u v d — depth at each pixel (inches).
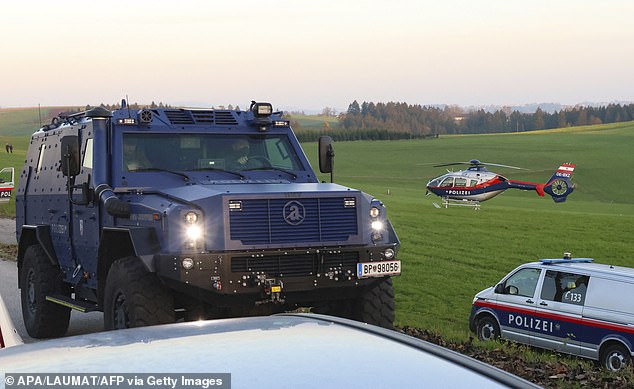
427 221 2262.6
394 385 66.3
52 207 452.1
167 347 78.7
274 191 340.8
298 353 75.9
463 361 76.4
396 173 6791.3
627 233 2052.2
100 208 384.8
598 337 666.8
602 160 7377.0
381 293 355.9
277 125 414.3
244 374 68.4
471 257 1611.7
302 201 340.8
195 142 397.1
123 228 344.5
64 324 456.1
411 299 1153.4
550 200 3924.7
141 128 389.7
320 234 341.7
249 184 372.5
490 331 763.4
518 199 3944.4
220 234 328.2
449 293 1214.3
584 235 2012.8
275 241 335.0
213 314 347.3
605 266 705.0
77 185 396.2
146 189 375.2
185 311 355.6
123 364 72.8
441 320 998.4
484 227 2132.1
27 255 466.6
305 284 337.1
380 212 356.5
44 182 469.1
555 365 429.1
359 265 343.6
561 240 1927.9
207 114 410.3
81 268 412.5
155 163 386.9
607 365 663.8
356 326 92.5
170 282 324.5
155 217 335.0
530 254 1707.7
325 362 72.4
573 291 692.7
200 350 77.1
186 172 387.5
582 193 6127.0
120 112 391.9
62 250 438.9
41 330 454.0
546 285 714.8
